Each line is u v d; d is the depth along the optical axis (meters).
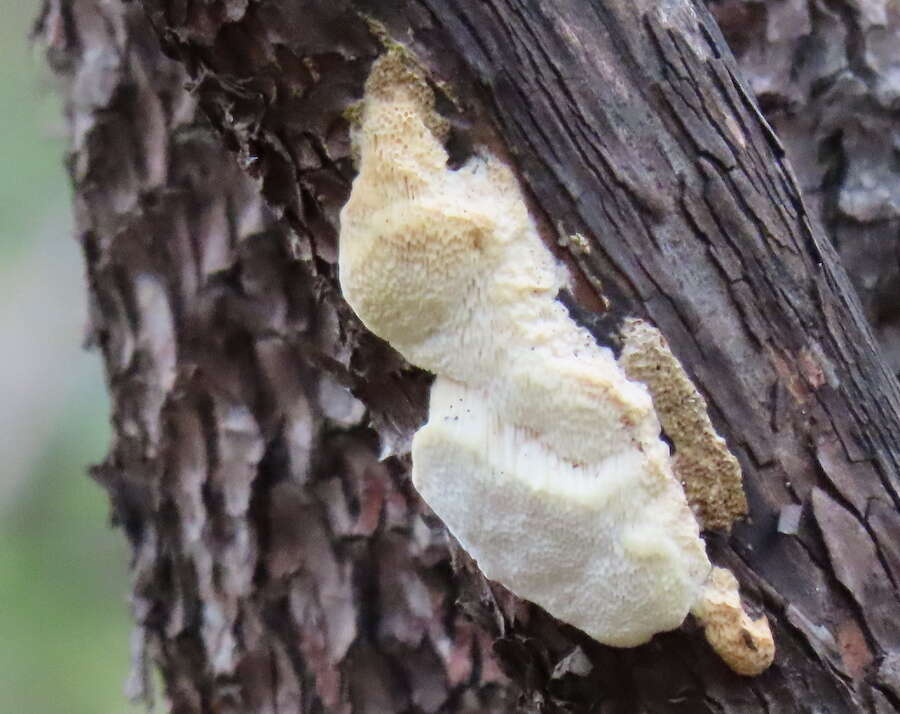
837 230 1.00
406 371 0.86
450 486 0.85
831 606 0.85
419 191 0.84
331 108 0.84
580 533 0.84
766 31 0.99
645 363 0.84
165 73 1.01
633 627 0.84
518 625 0.87
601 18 0.84
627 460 0.84
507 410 0.84
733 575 0.85
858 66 0.99
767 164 0.86
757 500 0.85
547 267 0.84
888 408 0.87
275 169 0.86
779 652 0.85
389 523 1.01
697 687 0.85
